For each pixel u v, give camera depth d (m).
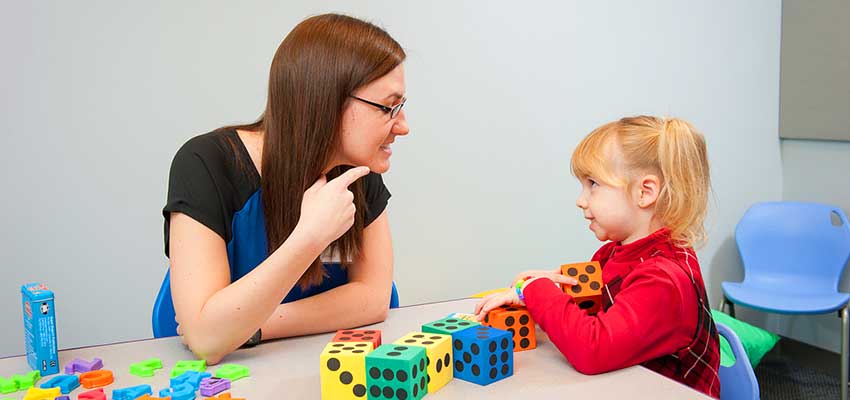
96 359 1.10
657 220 1.24
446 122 2.56
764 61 3.04
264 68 2.31
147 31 2.16
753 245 2.88
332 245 1.32
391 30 2.44
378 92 1.13
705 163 1.27
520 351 1.15
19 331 2.13
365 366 0.94
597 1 2.74
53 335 1.07
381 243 1.38
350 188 1.30
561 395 0.96
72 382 1.02
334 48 1.12
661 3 2.84
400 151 2.50
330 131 1.15
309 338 1.23
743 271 3.13
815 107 2.89
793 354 3.00
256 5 2.27
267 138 1.20
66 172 2.13
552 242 2.81
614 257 1.27
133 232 2.23
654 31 2.85
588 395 0.96
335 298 1.26
